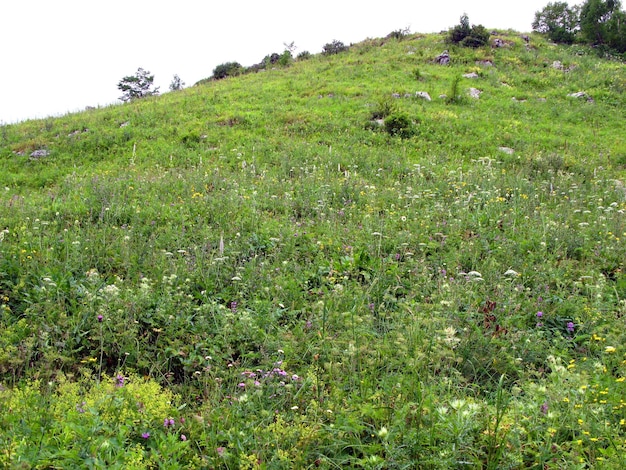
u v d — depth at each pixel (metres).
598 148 15.95
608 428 3.13
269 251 6.96
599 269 6.52
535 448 3.16
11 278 5.67
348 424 3.31
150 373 4.21
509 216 8.34
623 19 34.84
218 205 8.55
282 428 3.22
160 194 9.71
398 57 29.34
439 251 6.98
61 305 5.06
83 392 3.68
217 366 4.21
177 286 5.57
